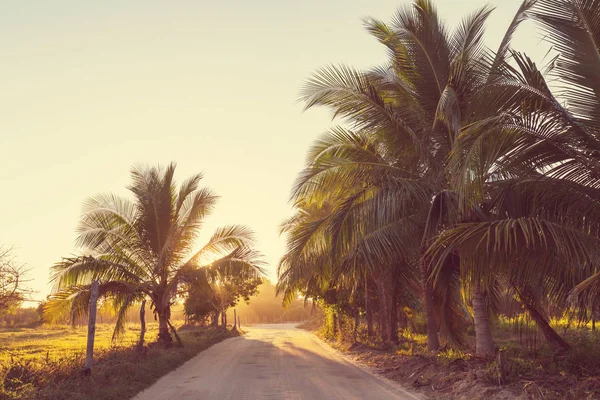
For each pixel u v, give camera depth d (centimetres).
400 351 1939
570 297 912
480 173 1012
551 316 1736
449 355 1509
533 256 1037
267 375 1517
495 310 1745
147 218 2411
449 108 1308
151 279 2430
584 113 1062
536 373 1154
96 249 2302
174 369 1697
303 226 1677
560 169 1108
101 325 6662
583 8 1013
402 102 1608
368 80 1534
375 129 1552
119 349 1866
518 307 1554
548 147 1088
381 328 2500
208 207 2516
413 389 1207
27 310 6109
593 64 1027
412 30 1550
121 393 1123
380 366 1705
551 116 1050
